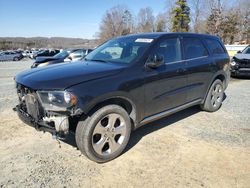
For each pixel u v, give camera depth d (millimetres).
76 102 3084
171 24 56750
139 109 3855
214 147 3980
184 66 4621
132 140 4238
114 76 3512
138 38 4484
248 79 10852
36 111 3375
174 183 3084
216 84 5668
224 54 5930
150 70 3957
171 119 5262
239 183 3082
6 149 3918
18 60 39281
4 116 5402
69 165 3480
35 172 3311
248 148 3955
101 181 3131
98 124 3369
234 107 6141
